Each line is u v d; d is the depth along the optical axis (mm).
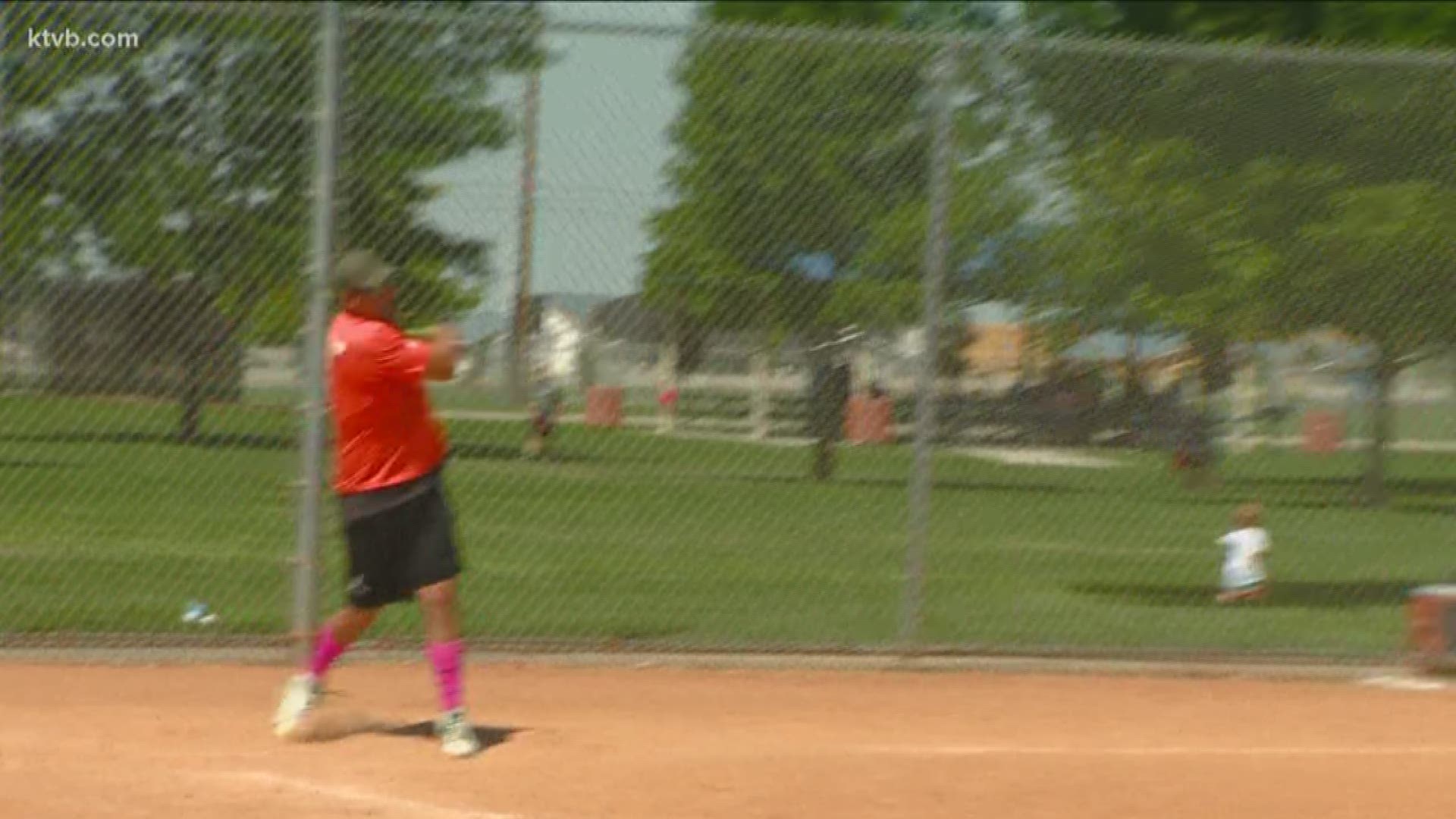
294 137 39438
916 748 32125
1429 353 44094
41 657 38656
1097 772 30391
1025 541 54969
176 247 39531
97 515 55000
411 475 30922
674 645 41156
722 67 40719
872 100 41344
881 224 41500
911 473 42906
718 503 49750
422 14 39062
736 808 27562
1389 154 43156
